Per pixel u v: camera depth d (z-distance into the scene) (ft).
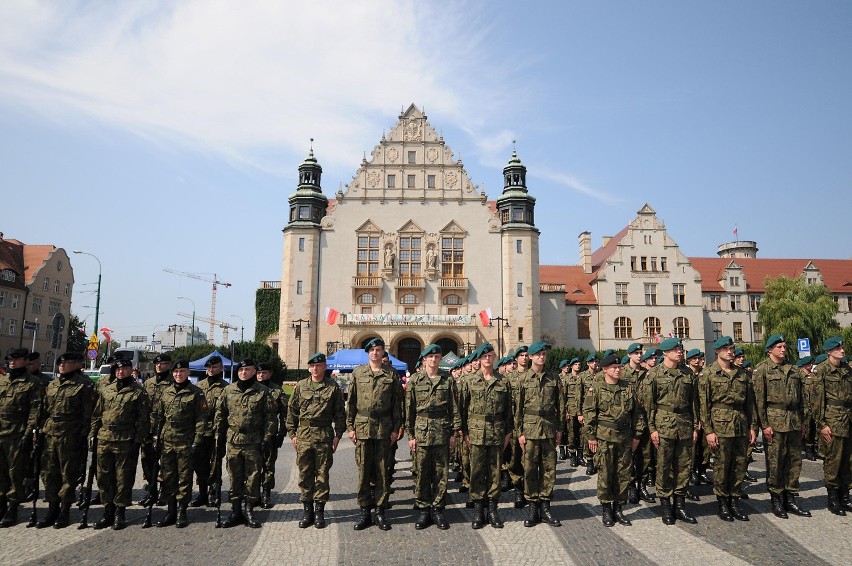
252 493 31.14
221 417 32.50
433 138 200.85
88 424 31.68
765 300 165.78
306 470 31.09
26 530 30.35
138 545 27.68
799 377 33.35
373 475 31.58
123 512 30.78
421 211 196.44
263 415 32.22
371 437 30.73
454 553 26.22
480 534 29.30
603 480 31.27
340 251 193.26
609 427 31.48
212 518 32.91
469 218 196.85
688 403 32.27
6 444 31.24
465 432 31.89
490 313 191.21
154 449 34.55
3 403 31.48
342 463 54.08
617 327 206.69
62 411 31.22
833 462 33.19
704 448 40.19
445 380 32.12
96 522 31.68
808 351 82.17
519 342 188.34
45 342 223.92
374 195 196.54
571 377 50.70
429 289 191.42
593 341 206.80
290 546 27.32
